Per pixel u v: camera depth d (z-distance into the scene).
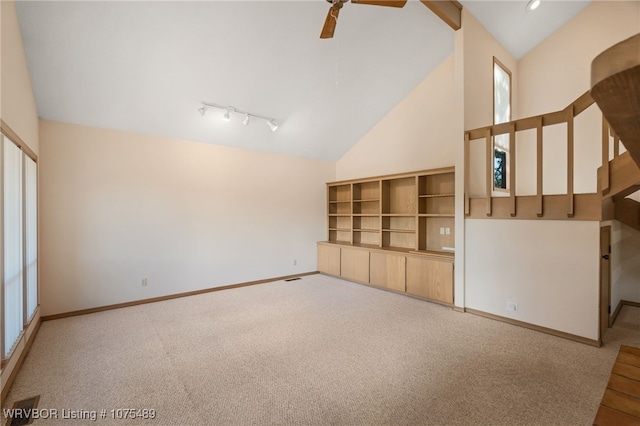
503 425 1.95
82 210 4.01
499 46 5.03
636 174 2.68
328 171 6.96
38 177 3.63
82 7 2.83
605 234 3.26
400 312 4.11
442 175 5.03
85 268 4.03
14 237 2.64
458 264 4.16
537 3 4.25
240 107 4.57
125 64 3.44
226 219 5.35
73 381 2.46
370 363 2.74
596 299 3.05
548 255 3.36
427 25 4.22
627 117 0.48
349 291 5.20
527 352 2.93
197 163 5.03
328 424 1.97
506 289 3.70
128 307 4.31
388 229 5.62
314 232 6.69
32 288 3.28
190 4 3.04
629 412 1.04
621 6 4.45
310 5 3.42
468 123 4.16
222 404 2.18
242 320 3.81
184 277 4.88
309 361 2.78
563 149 4.95
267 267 5.90
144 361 2.78
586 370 2.59
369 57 4.43
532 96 5.40
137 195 4.45
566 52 4.99
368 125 6.09
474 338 3.26
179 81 3.84
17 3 2.66
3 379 2.25
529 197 3.48
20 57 2.86
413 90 5.43
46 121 3.77
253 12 3.29
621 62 0.38
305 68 4.23
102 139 4.17
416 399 2.22
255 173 5.73
